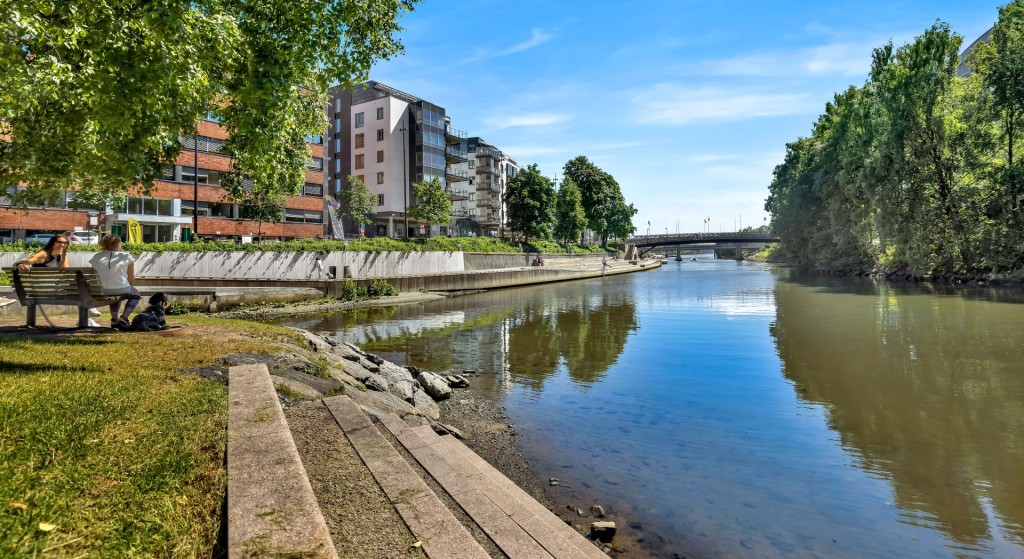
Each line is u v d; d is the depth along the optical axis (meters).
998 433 8.61
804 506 6.29
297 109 13.26
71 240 28.33
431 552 2.79
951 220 40.62
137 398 4.54
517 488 6.41
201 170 46.06
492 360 15.89
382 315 28.17
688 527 5.76
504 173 108.31
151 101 8.00
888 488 6.75
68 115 9.15
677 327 22.22
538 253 66.88
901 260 47.66
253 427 3.86
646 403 10.91
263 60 10.52
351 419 4.82
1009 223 36.47
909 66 42.97
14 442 3.35
